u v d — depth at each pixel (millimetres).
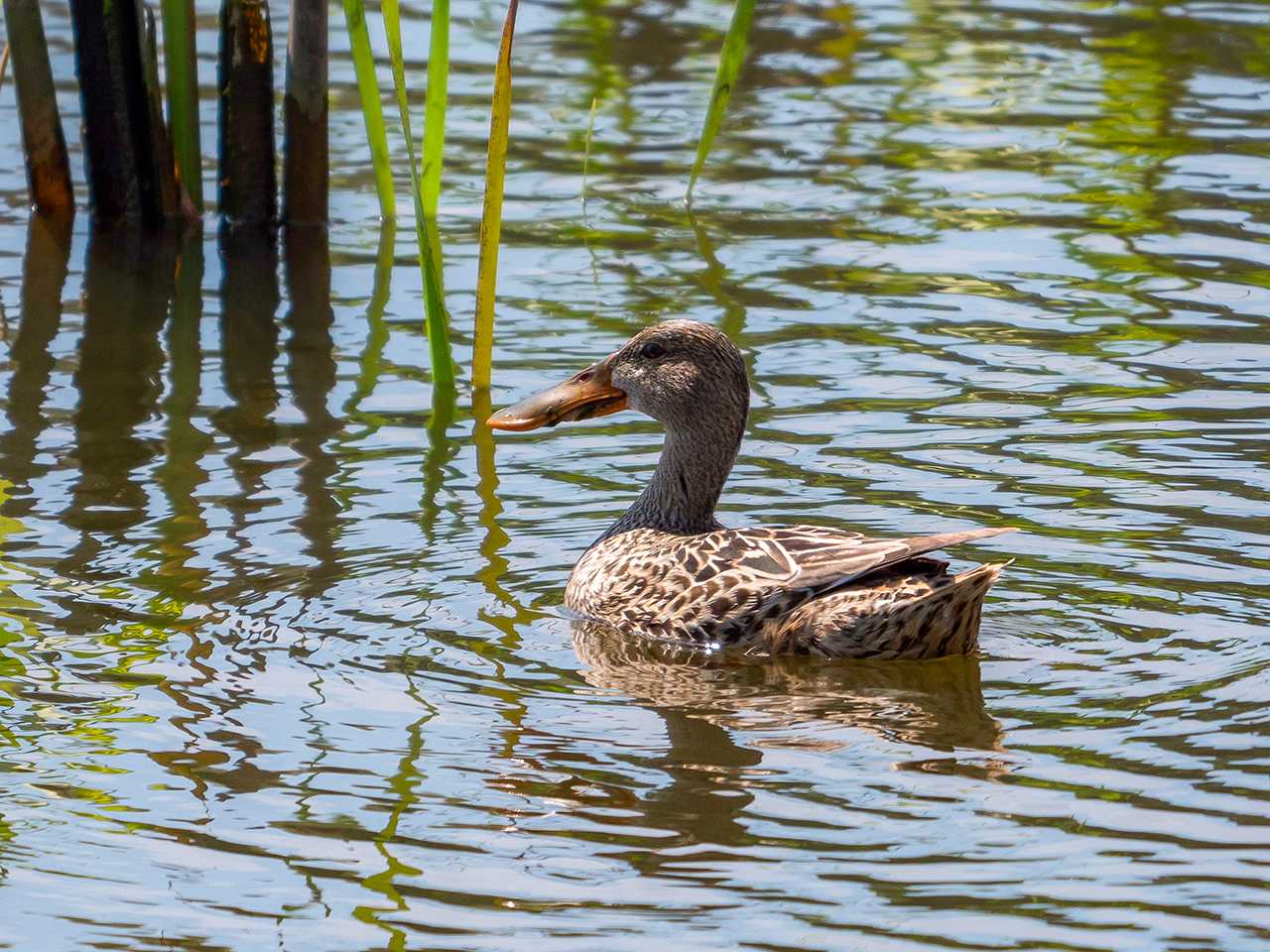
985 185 19906
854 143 21344
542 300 16844
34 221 19344
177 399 14633
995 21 25969
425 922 7789
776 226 18844
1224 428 13703
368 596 11281
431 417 14398
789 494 12703
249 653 10430
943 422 13914
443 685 10109
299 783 8961
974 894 7887
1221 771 8930
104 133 18922
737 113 22422
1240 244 18000
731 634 10789
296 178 19219
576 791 8891
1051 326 16016
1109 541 11891
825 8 26797
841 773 9039
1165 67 23844
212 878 8164
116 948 7641
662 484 12266
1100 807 8594
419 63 23594
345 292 17438
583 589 11383
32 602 10992
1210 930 7578
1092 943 7508
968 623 10297
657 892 7973
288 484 13008
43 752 9242
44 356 15539
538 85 23250
